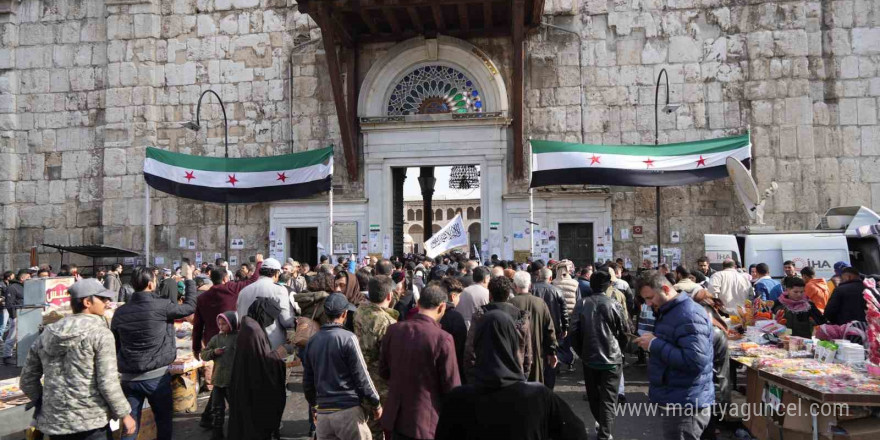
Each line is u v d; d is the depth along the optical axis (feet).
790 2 60.49
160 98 68.03
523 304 23.61
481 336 11.77
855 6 60.23
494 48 63.36
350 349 17.26
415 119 62.59
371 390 17.20
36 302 33.01
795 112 59.77
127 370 20.07
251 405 19.35
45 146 69.72
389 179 63.67
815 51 60.29
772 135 60.03
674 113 61.31
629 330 23.93
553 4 63.16
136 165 67.26
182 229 67.41
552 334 23.88
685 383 16.72
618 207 62.39
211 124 67.05
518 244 61.87
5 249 68.64
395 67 63.82
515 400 10.84
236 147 66.49
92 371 16.46
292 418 27.84
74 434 16.15
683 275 29.12
